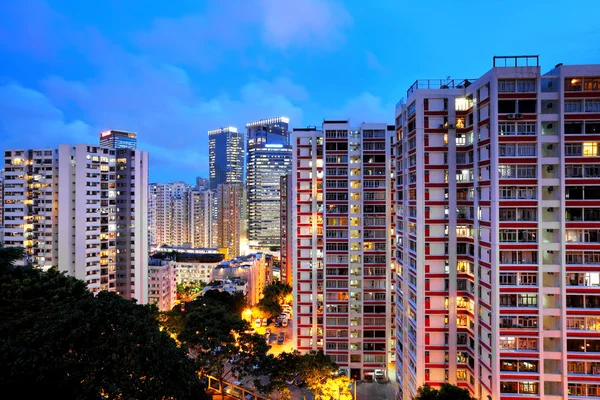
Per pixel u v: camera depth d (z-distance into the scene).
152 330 44.44
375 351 96.50
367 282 97.19
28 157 120.50
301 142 101.69
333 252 97.62
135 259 128.88
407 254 71.44
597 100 54.56
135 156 129.12
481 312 59.44
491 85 56.00
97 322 41.91
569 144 55.00
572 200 54.38
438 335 64.19
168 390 39.69
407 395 71.25
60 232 116.62
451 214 63.69
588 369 53.91
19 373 37.94
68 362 38.41
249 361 73.06
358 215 97.38
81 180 118.06
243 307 138.62
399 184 78.25
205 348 68.56
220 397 80.25
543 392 54.41
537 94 54.88
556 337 54.72
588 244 53.97
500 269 55.44
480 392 59.69
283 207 181.50
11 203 120.94
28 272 65.69
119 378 37.53
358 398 86.88
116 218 127.44
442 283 64.25
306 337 100.50
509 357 54.88
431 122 64.06
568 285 54.41
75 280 65.69
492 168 55.94
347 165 97.62
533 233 55.31
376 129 97.25
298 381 79.19
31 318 45.81
